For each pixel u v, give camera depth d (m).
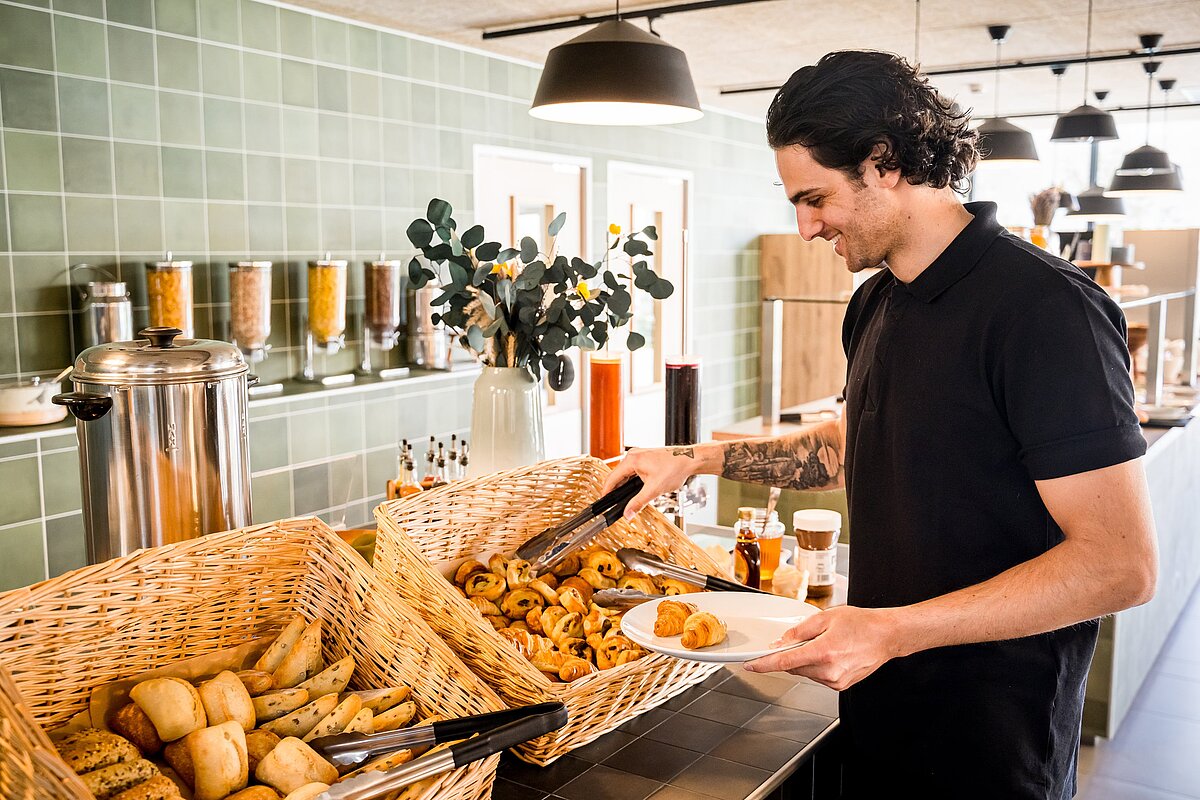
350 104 4.11
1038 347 1.13
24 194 3.14
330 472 3.98
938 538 1.26
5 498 2.95
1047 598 1.09
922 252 1.24
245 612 1.29
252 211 3.80
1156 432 3.80
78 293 3.30
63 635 1.12
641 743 1.31
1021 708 1.26
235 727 1.03
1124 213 5.20
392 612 1.24
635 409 5.98
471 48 4.61
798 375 7.03
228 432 1.56
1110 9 3.88
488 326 1.96
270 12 3.78
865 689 1.34
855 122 1.15
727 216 6.70
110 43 3.32
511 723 1.07
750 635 1.30
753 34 4.31
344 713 1.12
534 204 5.10
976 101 6.38
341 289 3.93
